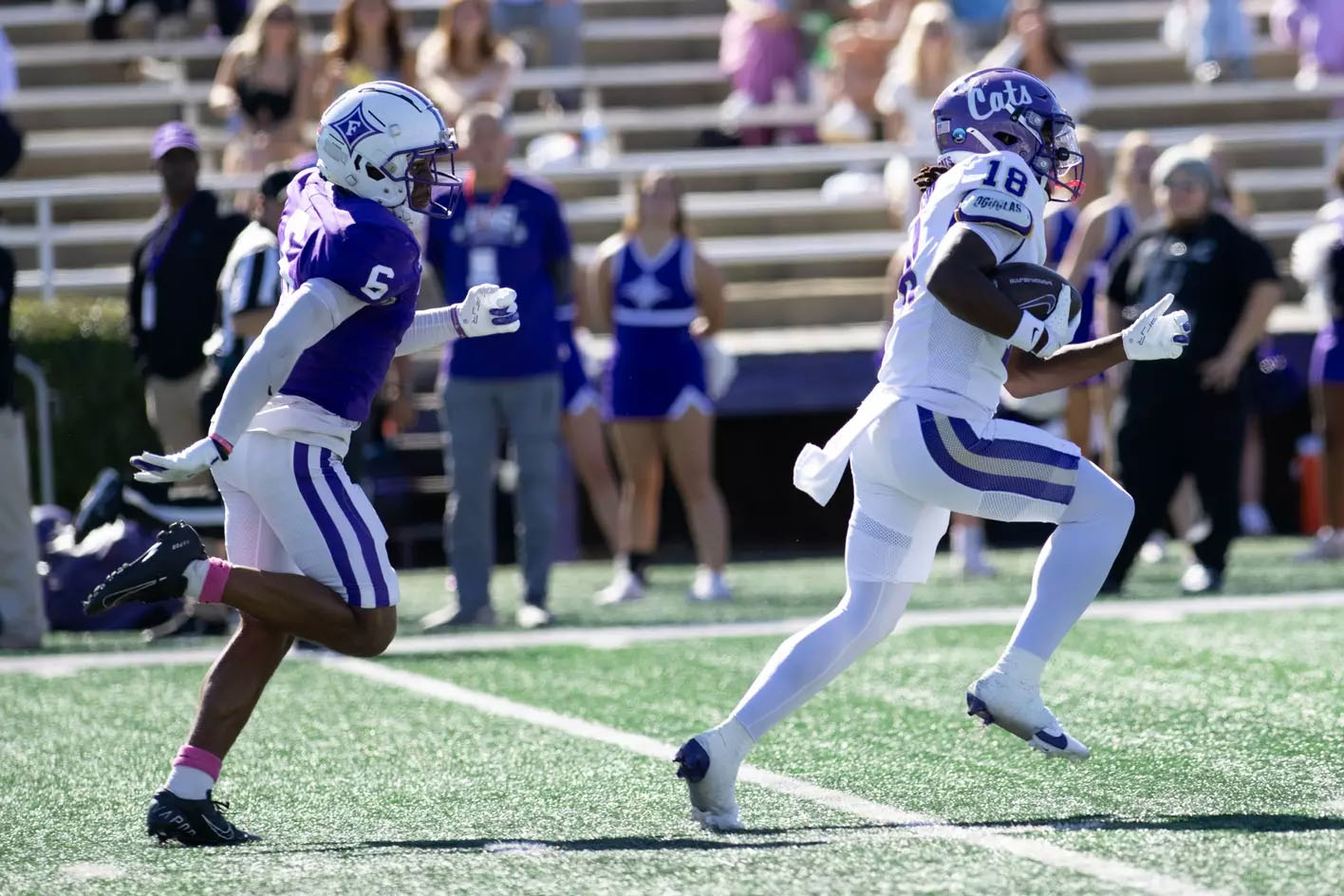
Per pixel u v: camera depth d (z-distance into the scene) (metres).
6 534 26.80
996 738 18.38
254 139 43.69
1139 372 30.33
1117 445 30.67
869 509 15.30
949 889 12.21
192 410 30.22
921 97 44.78
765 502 46.00
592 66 56.84
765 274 48.00
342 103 14.60
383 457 40.78
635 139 52.38
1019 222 14.48
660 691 22.11
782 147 51.59
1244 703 19.83
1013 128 15.26
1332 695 20.17
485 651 25.92
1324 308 35.50
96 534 29.58
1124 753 17.42
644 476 33.22
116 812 16.09
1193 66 54.59
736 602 31.94
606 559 42.12
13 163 32.12
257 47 43.81
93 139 52.19
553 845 14.22
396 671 24.17
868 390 41.03
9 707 21.88
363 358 14.71
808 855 13.41
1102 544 15.00
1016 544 42.47
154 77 56.50
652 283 32.59
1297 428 45.09
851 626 15.22
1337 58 53.25
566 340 35.72
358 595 14.72
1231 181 39.16
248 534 15.11
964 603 30.06
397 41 44.59
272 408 14.67
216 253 29.89
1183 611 27.72
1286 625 25.92
